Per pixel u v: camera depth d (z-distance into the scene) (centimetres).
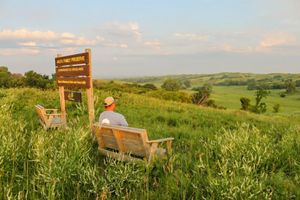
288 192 509
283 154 694
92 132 742
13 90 2000
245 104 9238
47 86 2992
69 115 1347
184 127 1230
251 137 718
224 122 1559
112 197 471
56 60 1227
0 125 658
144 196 470
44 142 551
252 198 426
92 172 496
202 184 503
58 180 453
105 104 802
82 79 973
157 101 2345
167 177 535
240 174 496
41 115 1037
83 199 467
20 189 466
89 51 930
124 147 661
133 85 5119
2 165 502
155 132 1120
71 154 502
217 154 640
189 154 670
